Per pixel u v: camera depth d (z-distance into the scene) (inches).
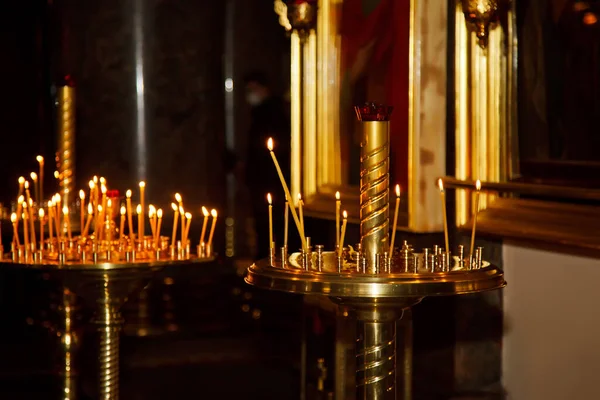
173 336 244.2
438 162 168.7
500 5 156.3
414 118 167.9
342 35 197.0
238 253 273.9
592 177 138.3
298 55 208.8
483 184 155.4
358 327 130.4
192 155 269.7
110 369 150.2
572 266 152.6
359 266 103.4
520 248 164.4
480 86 158.2
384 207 109.8
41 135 266.1
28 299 256.7
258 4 280.8
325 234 206.1
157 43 264.1
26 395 213.2
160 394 212.8
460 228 163.0
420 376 173.6
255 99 279.0
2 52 262.7
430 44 167.6
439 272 102.0
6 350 241.1
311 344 199.9
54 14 260.2
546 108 147.4
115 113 261.4
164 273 261.1
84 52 259.6
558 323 156.2
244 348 239.0
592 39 138.8
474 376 169.5
